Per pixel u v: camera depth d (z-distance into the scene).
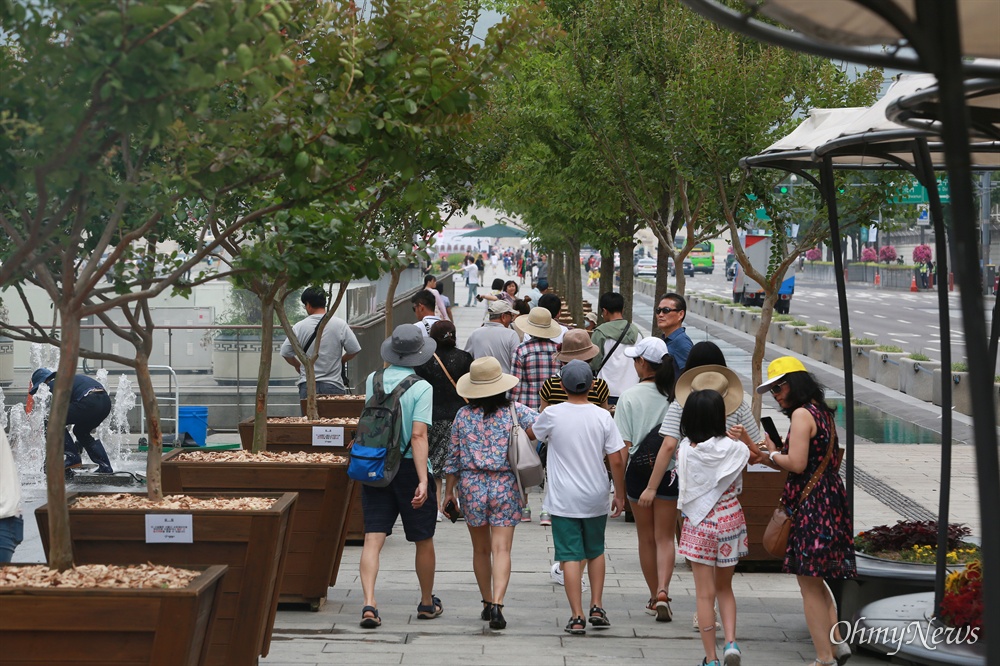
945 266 10.41
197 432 23.16
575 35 20.58
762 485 13.67
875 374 36.50
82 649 6.63
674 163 17.41
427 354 11.19
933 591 10.85
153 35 5.52
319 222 9.47
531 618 11.68
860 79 18.20
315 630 11.09
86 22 5.54
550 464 11.17
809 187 16.48
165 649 6.61
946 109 4.41
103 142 6.59
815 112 11.38
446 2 8.97
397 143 8.59
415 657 10.16
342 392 18.77
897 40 5.27
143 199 7.53
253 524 8.68
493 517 11.23
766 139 16.45
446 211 18.80
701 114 16.67
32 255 7.72
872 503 17.53
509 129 18.31
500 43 8.93
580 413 11.07
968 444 24.34
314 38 8.78
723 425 9.75
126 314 8.59
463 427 11.31
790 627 11.37
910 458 22.36
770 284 15.33
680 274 19.42
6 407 24.73
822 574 9.22
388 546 15.64
